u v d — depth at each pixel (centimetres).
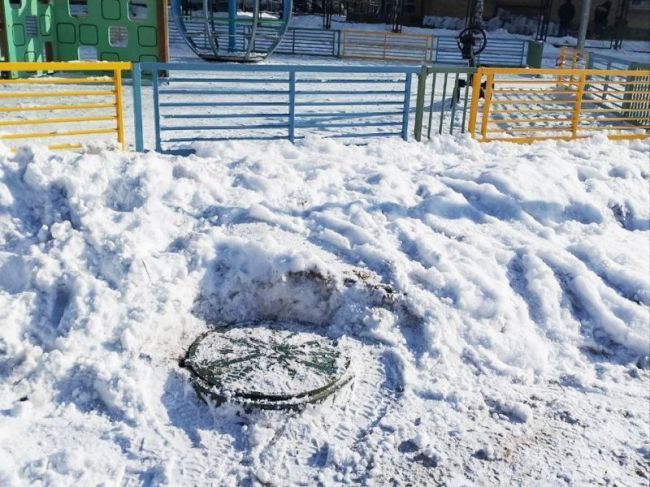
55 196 566
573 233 664
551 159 800
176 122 1035
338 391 423
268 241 534
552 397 454
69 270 483
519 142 1005
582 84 1020
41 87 1249
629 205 740
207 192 626
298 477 366
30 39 1357
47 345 445
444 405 433
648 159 902
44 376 414
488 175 723
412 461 381
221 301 516
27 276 480
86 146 716
